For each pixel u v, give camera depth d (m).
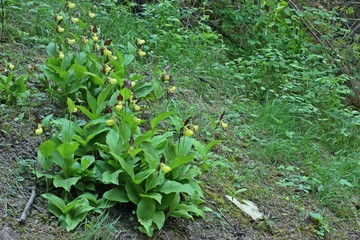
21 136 2.54
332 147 3.68
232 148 3.21
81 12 3.92
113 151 2.26
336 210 2.96
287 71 4.36
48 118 2.35
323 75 4.59
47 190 2.26
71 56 2.79
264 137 3.46
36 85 2.97
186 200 2.43
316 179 3.08
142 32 4.02
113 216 2.26
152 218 2.23
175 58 3.94
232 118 3.53
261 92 4.07
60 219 2.15
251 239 2.52
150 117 3.06
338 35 5.77
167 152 2.41
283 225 2.70
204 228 2.45
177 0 4.56
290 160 3.30
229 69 4.07
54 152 2.28
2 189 2.23
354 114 4.44
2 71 2.98
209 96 3.73
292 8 5.18
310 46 4.82
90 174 2.30
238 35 4.76
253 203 2.77
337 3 6.04
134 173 2.30
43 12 3.69
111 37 3.80
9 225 2.07
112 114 2.32
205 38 4.26
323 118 3.97
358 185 3.19
